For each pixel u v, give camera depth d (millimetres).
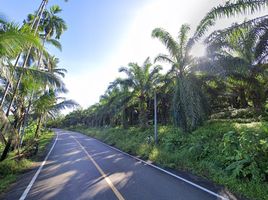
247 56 13375
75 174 9492
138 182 7840
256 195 5961
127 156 14742
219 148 10016
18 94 15188
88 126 72875
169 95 20719
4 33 7863
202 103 15766
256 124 11445
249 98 21984
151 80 23953
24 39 8016
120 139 24625
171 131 17672
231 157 8461
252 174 6926
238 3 10258
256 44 10500
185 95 14969
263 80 17781
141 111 25906
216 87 19125
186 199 5965
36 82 12797
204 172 8805
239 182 7000
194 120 14562
